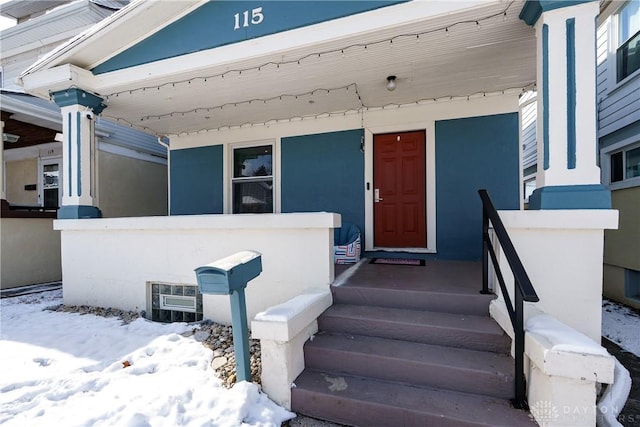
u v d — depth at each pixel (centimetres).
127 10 353
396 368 218
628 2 461
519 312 189
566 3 241
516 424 175
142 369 251
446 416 183
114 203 718
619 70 485
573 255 236
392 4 285
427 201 470
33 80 408
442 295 268
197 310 365
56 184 733
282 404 214
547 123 247
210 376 238
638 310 453
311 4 311
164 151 851
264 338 215
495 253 262
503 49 326
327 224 293
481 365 208
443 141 464
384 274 351
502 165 442
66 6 696
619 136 486
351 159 509
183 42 362
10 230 568
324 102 470
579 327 235
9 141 639
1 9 831
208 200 606
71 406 204
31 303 452
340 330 262
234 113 513
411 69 369
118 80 398
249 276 226
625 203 479
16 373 248
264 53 331
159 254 372
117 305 395
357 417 199
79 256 415
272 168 564
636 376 276
